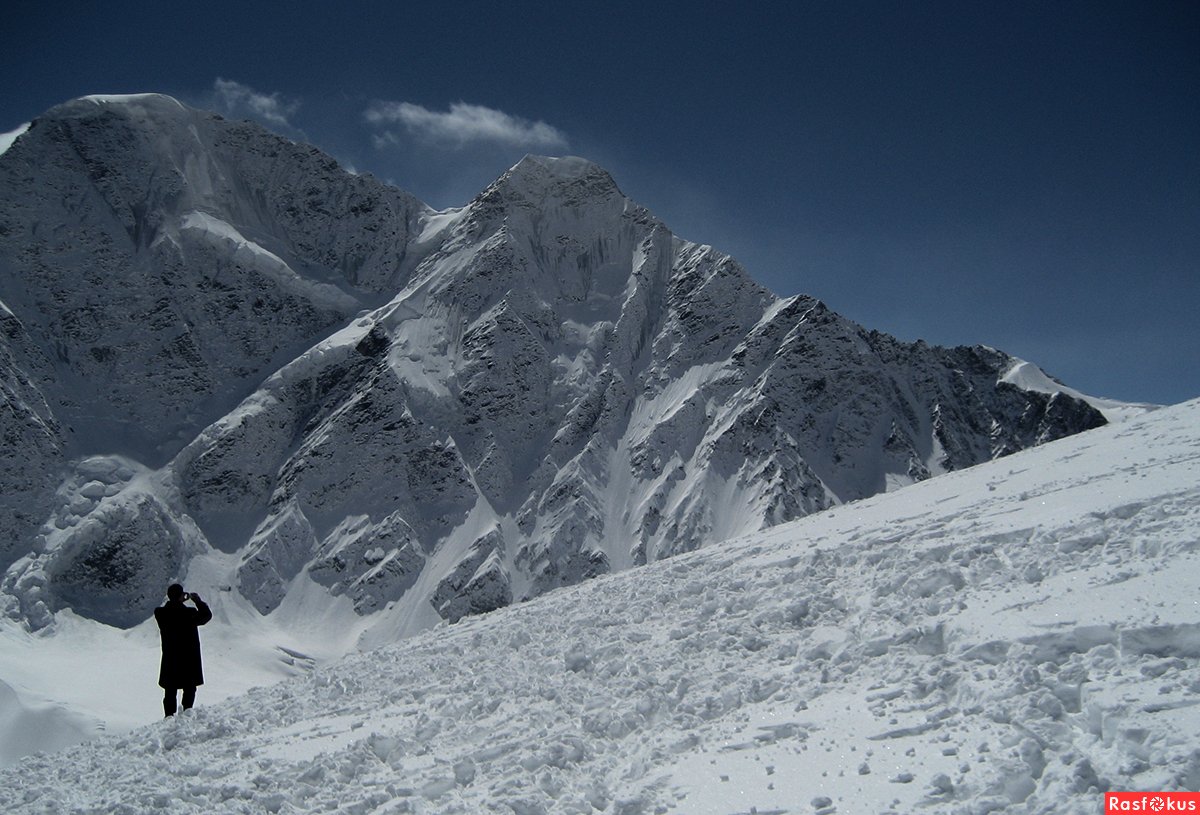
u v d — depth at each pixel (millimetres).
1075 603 10539
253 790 11523
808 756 9352
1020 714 8719
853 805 8219
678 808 9031
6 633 123000
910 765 8578
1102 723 8258
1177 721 7859
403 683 16672
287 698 17734
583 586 25266
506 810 9617
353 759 12055
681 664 13141
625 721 11531
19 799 13391
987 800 7723
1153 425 23766
